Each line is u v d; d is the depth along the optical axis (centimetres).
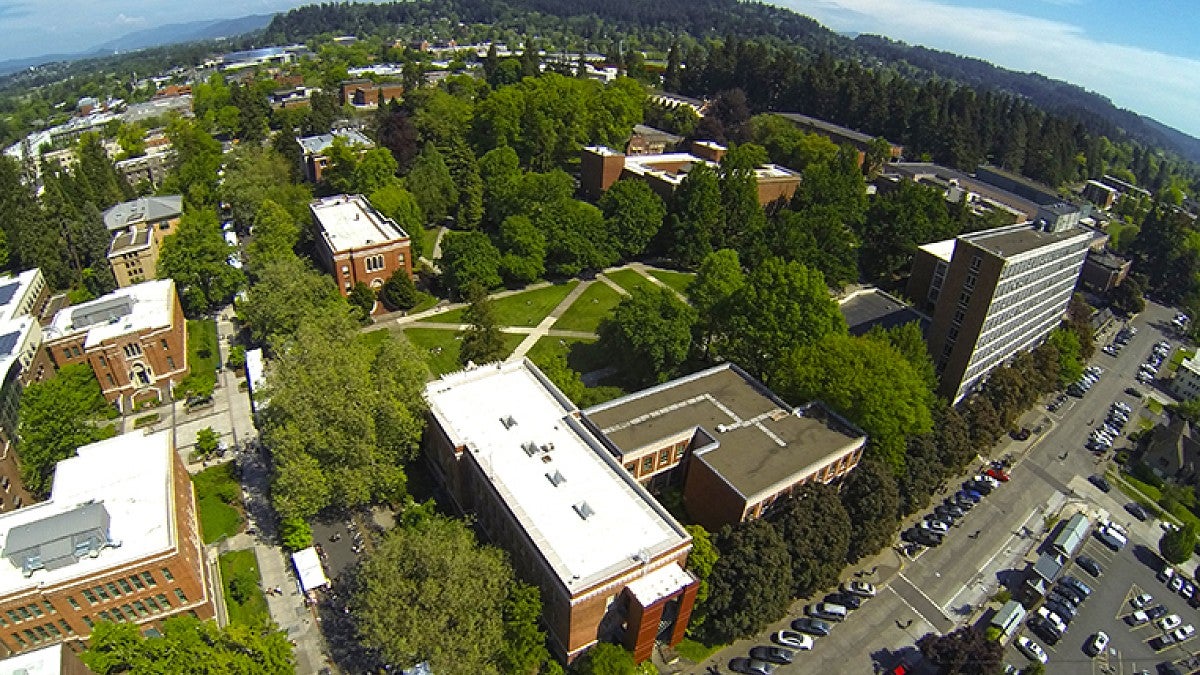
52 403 8694
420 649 5775
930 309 14638
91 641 6075
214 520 8356
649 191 15388
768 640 7419
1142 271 18450
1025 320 11825
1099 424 12156
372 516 8469
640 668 6638
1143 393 13375
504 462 7550
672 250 15525
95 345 10200
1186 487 10494
